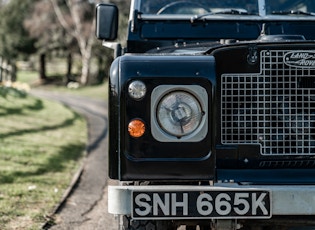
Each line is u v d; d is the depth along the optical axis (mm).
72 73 50719
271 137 3404
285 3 4797
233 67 3383
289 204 3203
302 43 3344
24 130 11930
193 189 3211
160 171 3295
